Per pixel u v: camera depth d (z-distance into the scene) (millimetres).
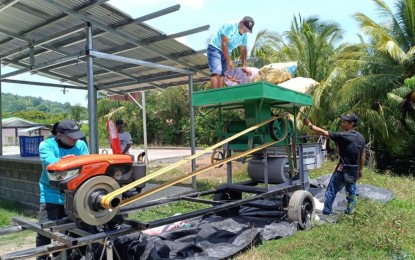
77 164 3500
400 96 15102
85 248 4387
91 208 3518
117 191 3480
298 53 17766
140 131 34094
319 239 5086
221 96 5555
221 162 4754
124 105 34844
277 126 5969
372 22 16531
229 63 6469
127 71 10641
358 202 6160
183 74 10117
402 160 16344
